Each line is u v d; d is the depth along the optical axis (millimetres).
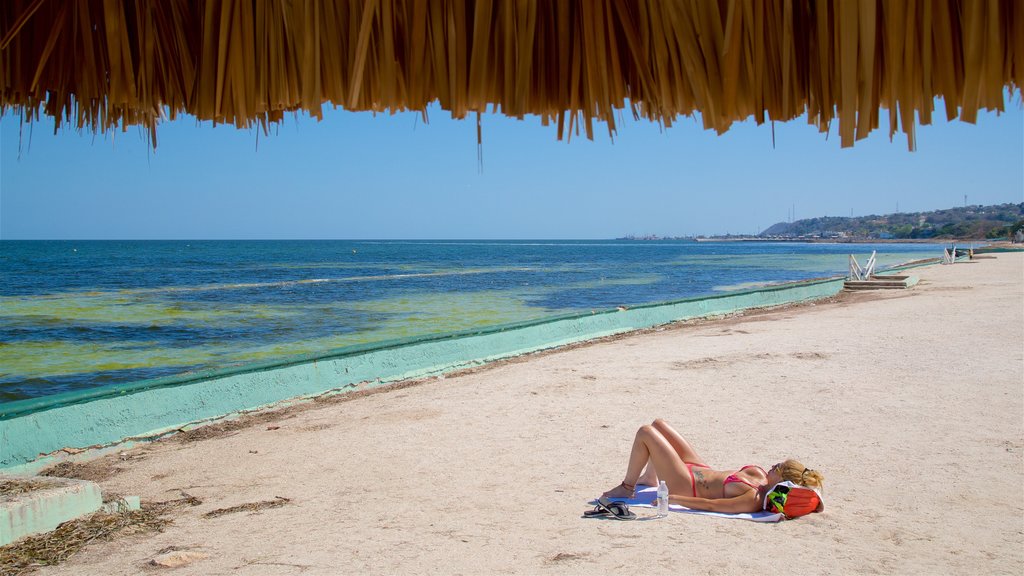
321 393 11062
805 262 83312
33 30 1435
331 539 5297
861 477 6422
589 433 8383
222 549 5176
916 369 11266
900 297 25391
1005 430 7797
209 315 27281
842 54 1066
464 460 7441
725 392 10258
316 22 1240
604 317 17547
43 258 98125
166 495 6695
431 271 65062
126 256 108812
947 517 5402
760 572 4477
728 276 56312
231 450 8281
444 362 13133
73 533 5570
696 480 5855
